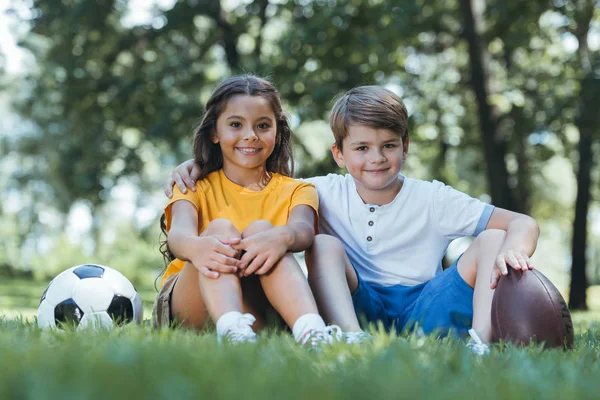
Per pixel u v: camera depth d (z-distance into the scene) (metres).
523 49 14.18
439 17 12.52
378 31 11.99
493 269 2.81
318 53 12.30
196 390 1.35
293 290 2.68
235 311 2.60
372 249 3.44
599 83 11.85
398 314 3.32
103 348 1.95
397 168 3.34
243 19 15.23
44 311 3.28
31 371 1.50
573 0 12.60
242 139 3.34
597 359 2.31
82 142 15.74
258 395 1.35
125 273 22.91
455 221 3.43
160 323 3.13
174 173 3.41
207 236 2.78
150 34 15.03
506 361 2.03
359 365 1.80
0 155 30.97
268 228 2.89
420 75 14.52
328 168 14.30
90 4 14.25
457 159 19.23
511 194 12.70
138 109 14.96
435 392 1.47
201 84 14.61
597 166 15.75
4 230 32.66
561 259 35.78
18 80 30.58
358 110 3.28
